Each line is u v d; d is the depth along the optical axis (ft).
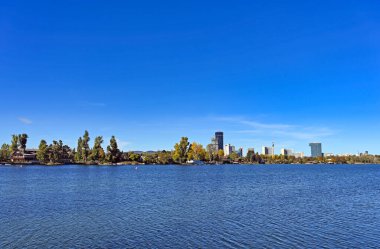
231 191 262.06
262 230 121.80
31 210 164.04
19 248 99.14
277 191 263.70
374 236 113.70
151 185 318.65
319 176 495.41
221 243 104.63
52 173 549.95
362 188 293.02
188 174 541.75
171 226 127.54
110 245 102.17
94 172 593.83
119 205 181.57
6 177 437.99
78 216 147.54
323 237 112.37
